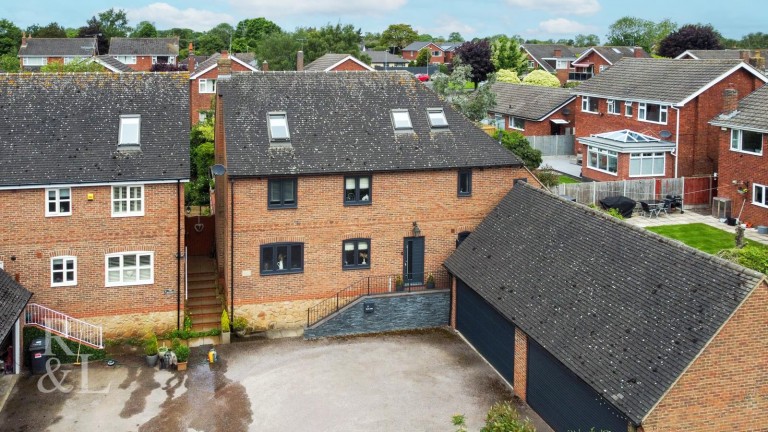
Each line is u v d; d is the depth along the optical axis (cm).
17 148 2723
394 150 3072
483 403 2388
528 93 6675
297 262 2995
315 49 9175
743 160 4075
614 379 1906
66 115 2875
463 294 2922
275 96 3159
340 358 2734
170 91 3052
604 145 4756
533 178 3222
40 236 2689
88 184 2681
